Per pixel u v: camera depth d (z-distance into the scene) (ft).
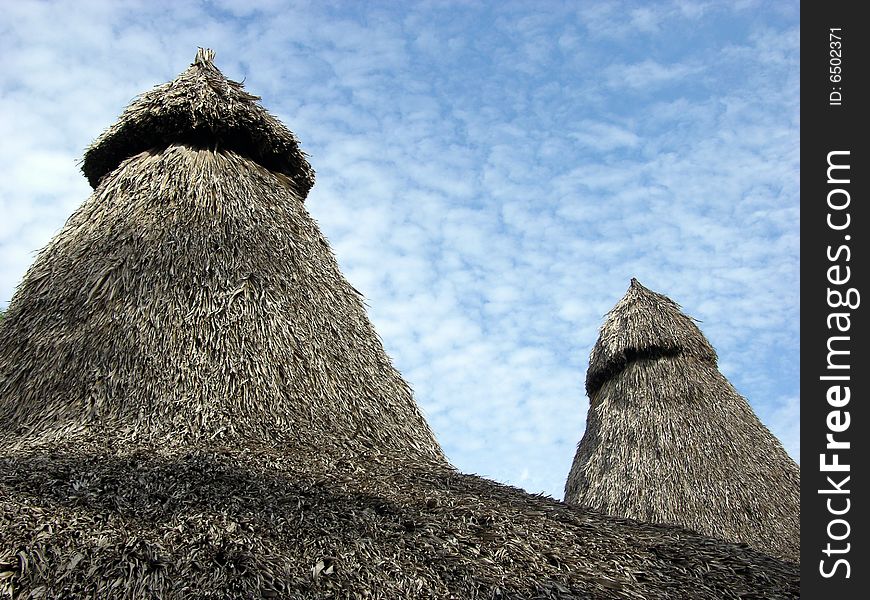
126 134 34.99
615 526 25.48
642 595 21.08
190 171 33.17
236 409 26.96
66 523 19.85
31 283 31.53
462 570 20.59
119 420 26.27
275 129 36.24
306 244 34.35
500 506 24.54
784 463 52.90
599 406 60.49
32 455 23.99
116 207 32.40
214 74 36.27
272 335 29.30
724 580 23.04
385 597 19.47
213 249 31.01
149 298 29.19
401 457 28.22
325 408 28.43
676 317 61.31
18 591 18.10
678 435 54.13
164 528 20.20
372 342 33.09
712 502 50.01
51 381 27.84
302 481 23.70
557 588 20.43
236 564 19.17
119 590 18.38
